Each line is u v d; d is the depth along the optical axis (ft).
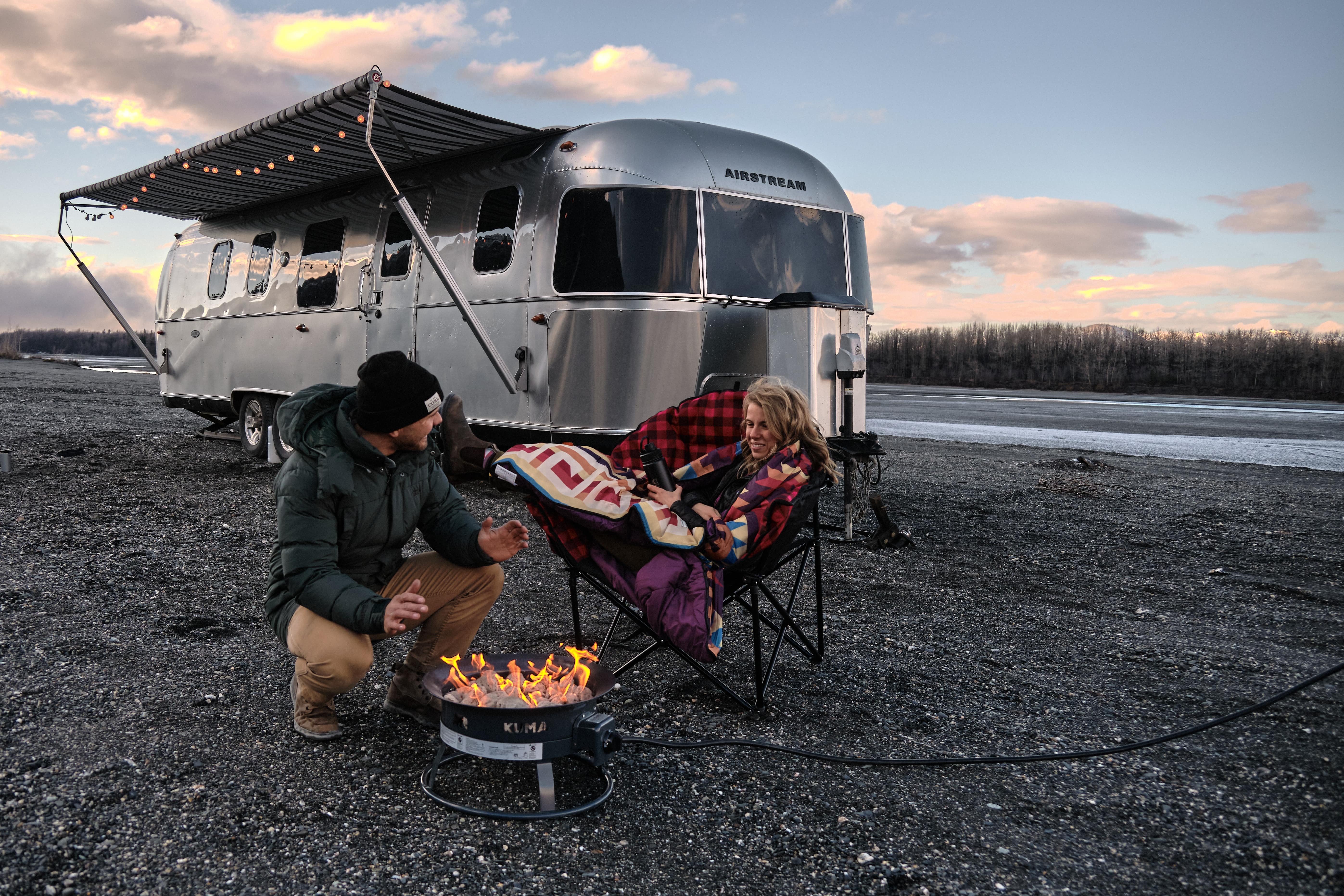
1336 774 9.39
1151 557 20.44
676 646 9.98
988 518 24.68
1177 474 35.55
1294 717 10.97
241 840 7.52
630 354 21.25
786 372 20.74
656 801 8.50
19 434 36.50
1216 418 70.69
